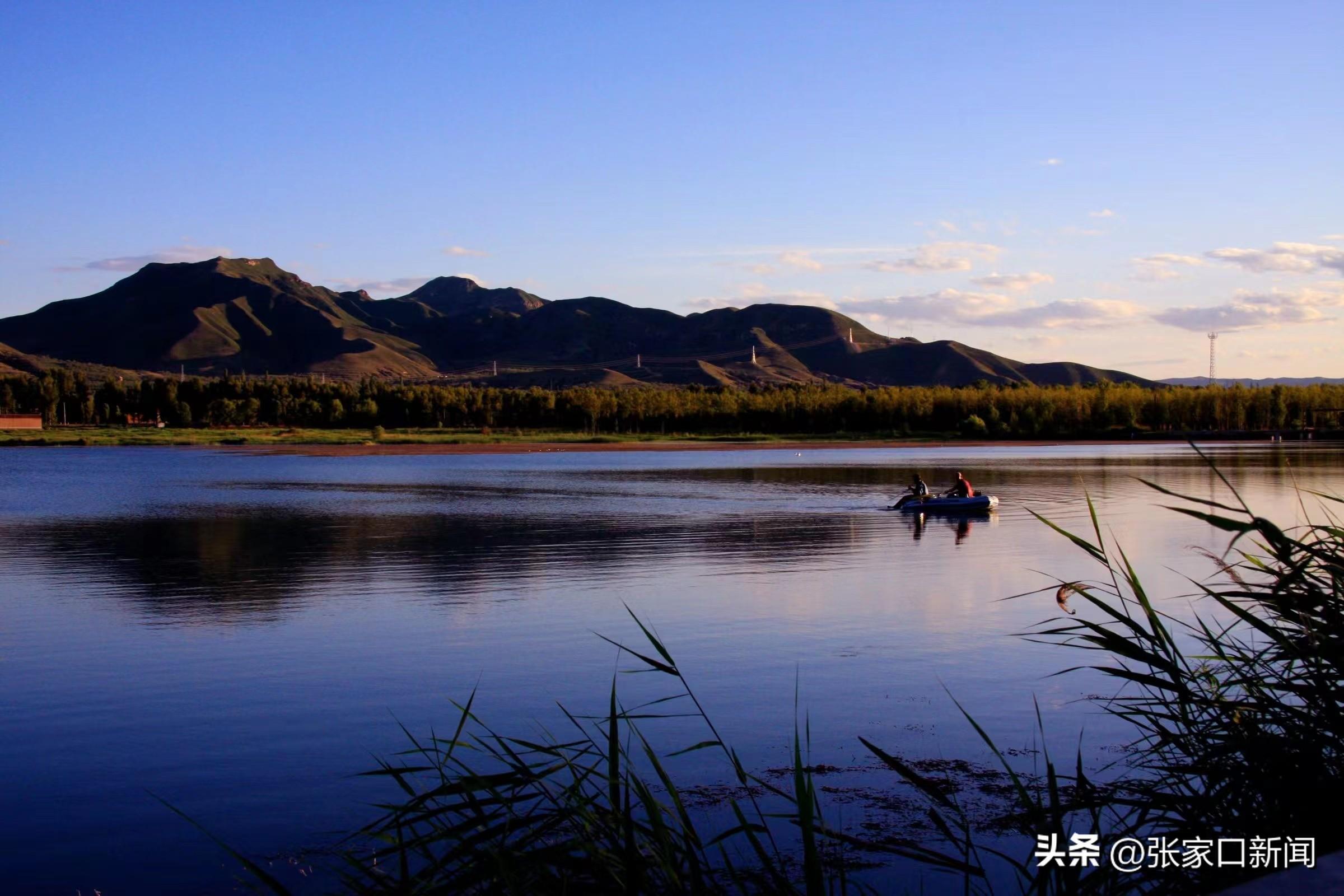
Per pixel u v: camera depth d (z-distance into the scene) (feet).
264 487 168.55
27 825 29.48
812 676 44.93
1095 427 425.69
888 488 162.91
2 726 38.50
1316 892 12.82
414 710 40.34
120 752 35.58
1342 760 20.33
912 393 460.55
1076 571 73.36
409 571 75.20
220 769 33.83
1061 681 43.78
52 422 512.22
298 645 51.29
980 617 57.72
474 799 19.49
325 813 30.14
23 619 57.72
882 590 66.69
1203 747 21.06
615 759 19.04
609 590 66.74
